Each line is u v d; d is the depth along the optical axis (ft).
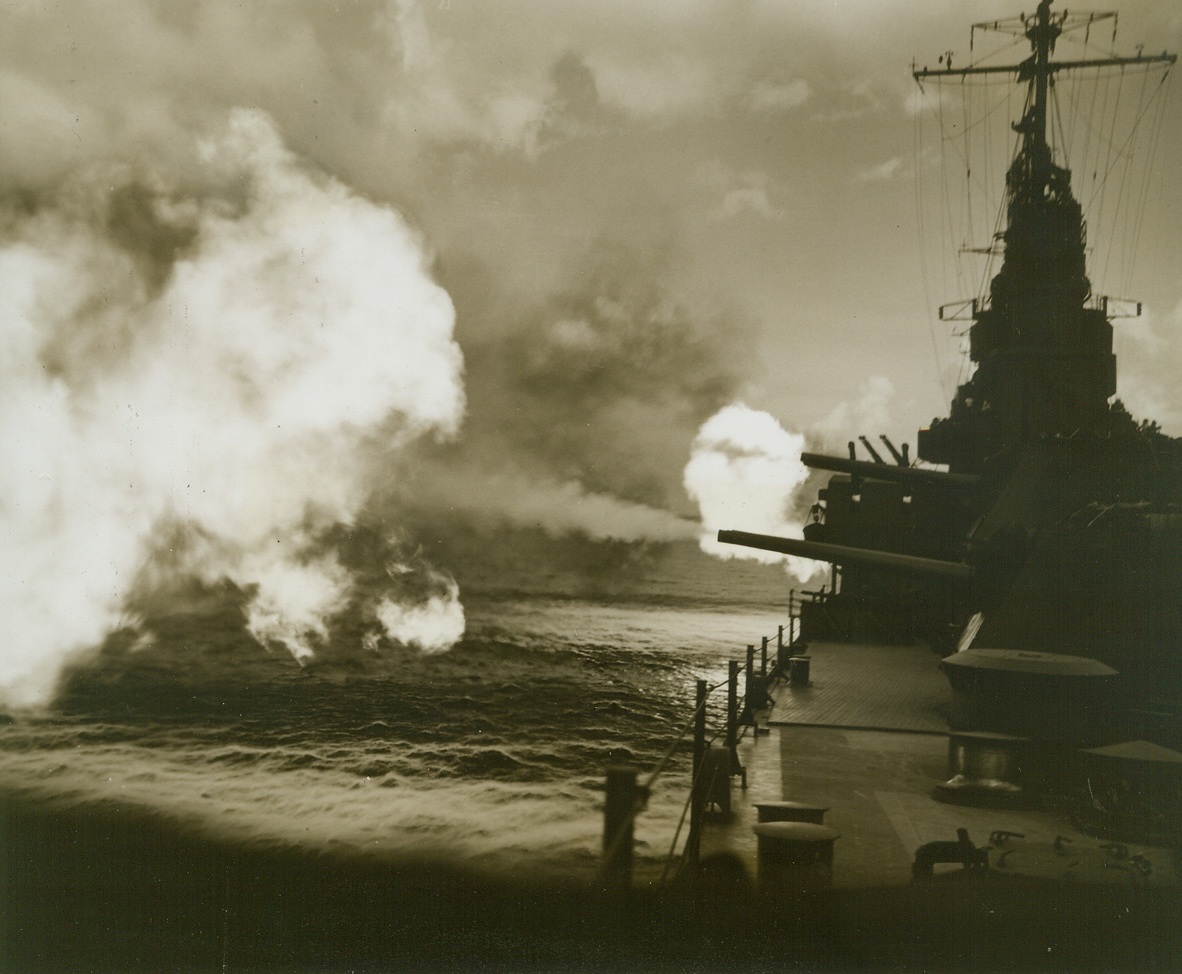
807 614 114.21
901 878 31.27
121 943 45.88
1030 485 68.90
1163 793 36.55
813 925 29.07
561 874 52.75
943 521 118.62
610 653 170.40
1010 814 39.96
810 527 126.52
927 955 27.14
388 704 114.93
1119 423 103.45
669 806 64.13
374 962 41.16
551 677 138.00
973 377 122.62
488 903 46.26
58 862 57.11
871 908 28.60
